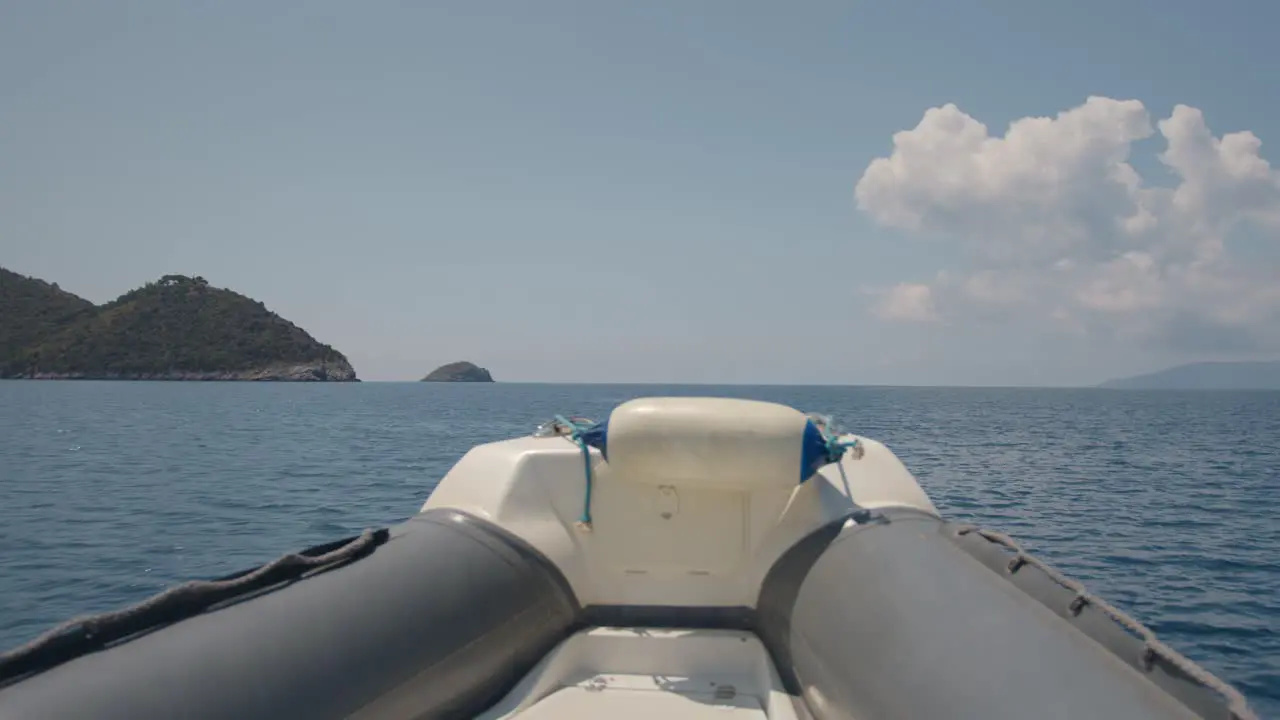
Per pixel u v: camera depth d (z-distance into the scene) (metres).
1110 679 2.02
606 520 3.41
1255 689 6.20
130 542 10.45
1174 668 1.95
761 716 2.89
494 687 2.87
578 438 3.51
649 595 3.40
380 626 2.58
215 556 9.71
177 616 2.37
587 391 128.50
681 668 3.23
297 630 2.40
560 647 3.16
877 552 2.98
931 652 2.35
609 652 3.24
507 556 3.21
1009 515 13.60
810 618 2.95
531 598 3.16
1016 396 137.88
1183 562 10.15
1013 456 24.09
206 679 2.10
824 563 3.12
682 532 3.40
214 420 37.03
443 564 2.99
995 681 2.12
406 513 12.79
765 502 3.39
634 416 3.03
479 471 3.49
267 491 15.05
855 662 2.57
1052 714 1.94
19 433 28.05
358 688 2.36
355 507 13.35
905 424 40.75
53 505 13.22
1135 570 9.74
